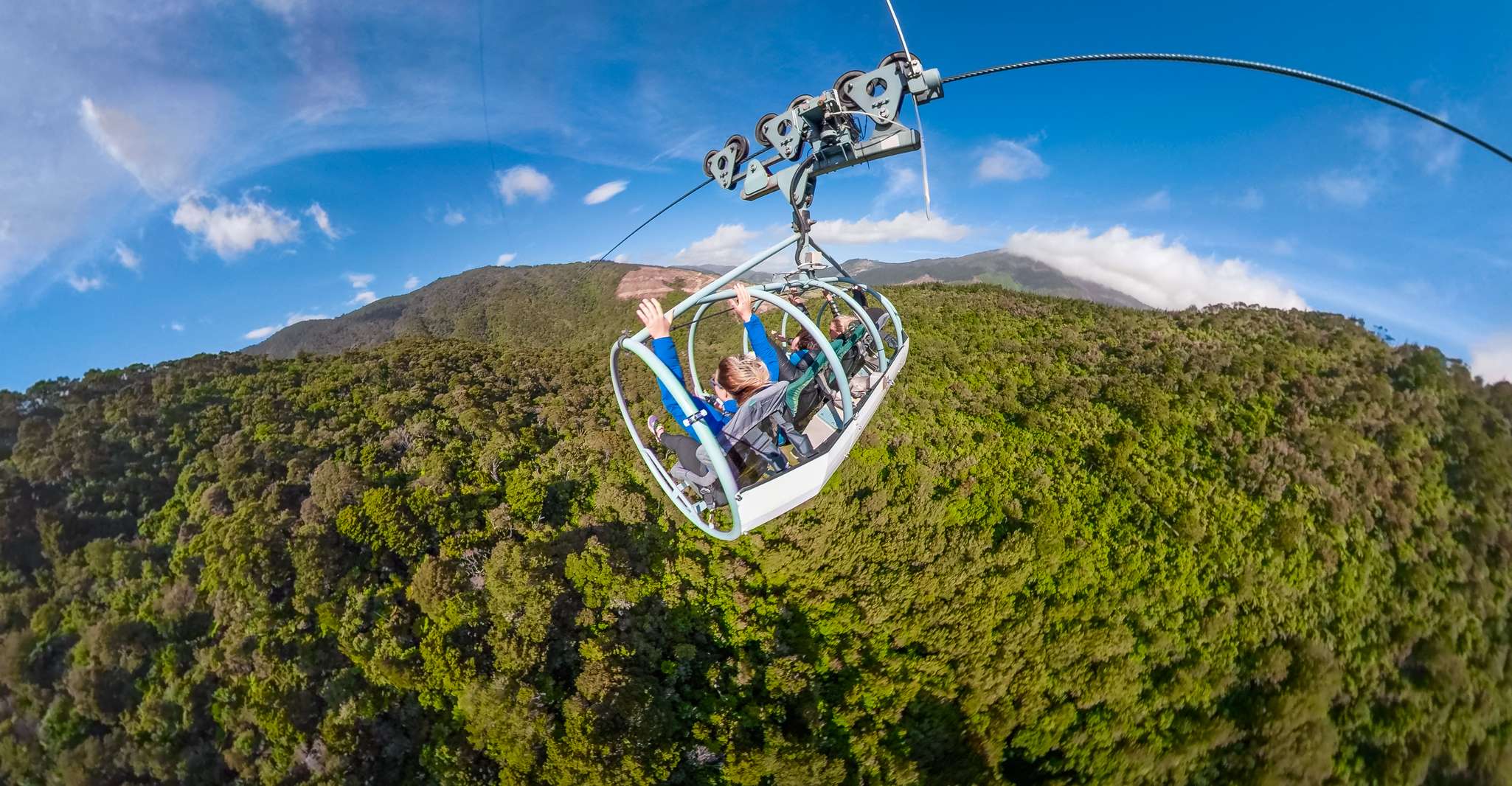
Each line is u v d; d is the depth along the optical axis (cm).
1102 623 5803
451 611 4778
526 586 4972
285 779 4369
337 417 7306
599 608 5228
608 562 5422
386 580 5391
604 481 6525
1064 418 8006
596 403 8238
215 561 5169
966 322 10581
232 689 4712
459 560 5322
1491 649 6084
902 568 6197
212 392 7656
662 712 4597
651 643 5181
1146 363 8856
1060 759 4912
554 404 8012
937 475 7262
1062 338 9862
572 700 4478
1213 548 6469
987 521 6719
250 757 4434
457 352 9619
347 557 5397
